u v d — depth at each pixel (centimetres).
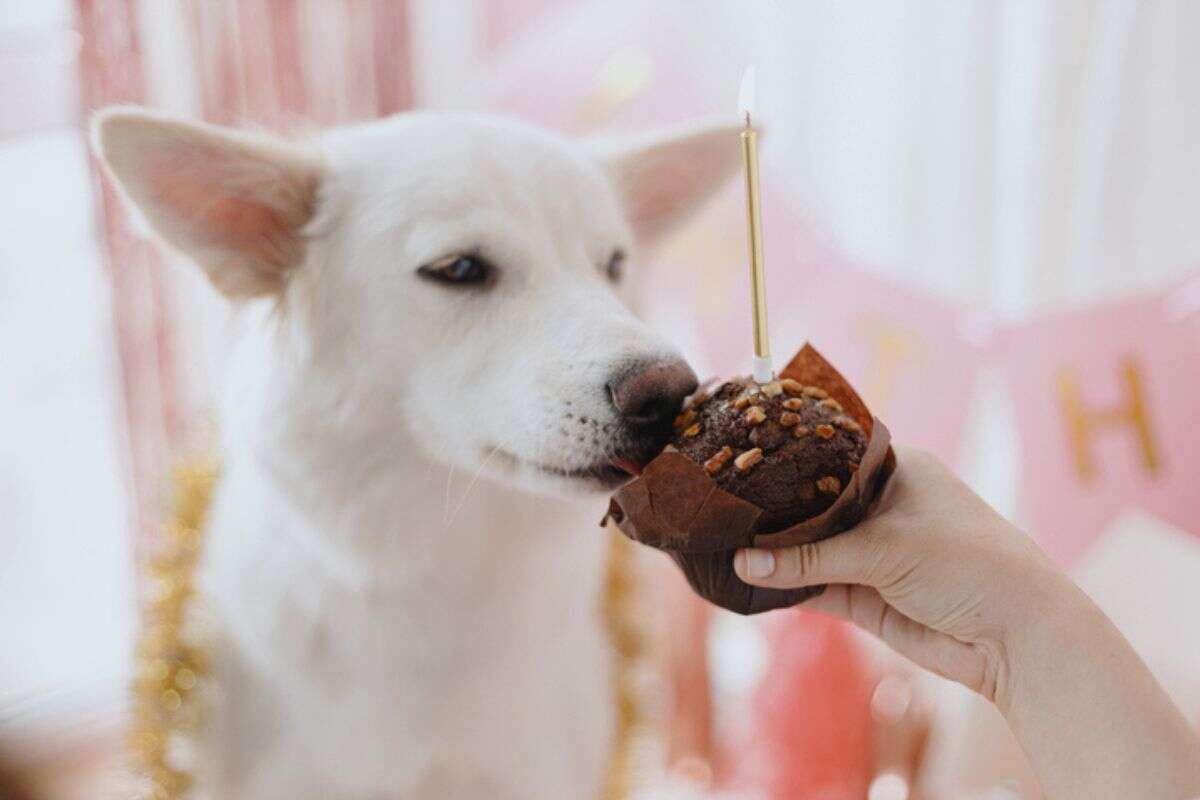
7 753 97
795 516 47
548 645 76
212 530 77
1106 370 85
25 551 103
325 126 96
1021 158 83
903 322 92
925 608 50
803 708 97
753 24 94
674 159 73
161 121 60
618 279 71
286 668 73
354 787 76
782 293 97
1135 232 82
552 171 66
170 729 75
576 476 60
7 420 100
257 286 67
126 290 87
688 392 58
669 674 104
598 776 83
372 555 69
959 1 82
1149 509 86
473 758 76
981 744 96
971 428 92
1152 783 46
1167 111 80
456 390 63
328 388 67
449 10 107
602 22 103
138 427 91
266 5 89
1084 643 48
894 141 88
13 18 87
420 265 64
